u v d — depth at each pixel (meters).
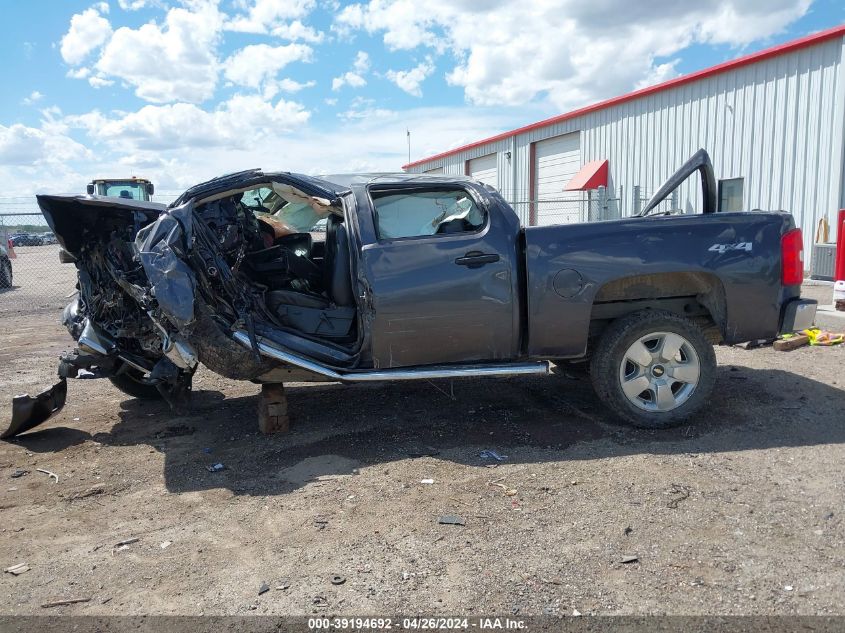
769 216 4.71
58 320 10.88
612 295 4.76
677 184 5.15
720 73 16.09
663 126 18.11
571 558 3.03
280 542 3.29
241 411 5.50
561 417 5.04
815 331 7.24
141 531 3.47
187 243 4.36
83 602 2.84
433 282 4.45
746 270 4.62
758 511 3.41
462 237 4.54
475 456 4.30
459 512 3.53
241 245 4.78
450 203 4.76
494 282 4.52
